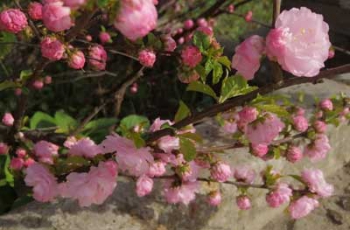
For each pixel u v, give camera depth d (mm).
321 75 479
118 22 407
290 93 788
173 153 540
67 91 1004
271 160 671
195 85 504
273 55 452
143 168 512
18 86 552
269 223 697
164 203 604
